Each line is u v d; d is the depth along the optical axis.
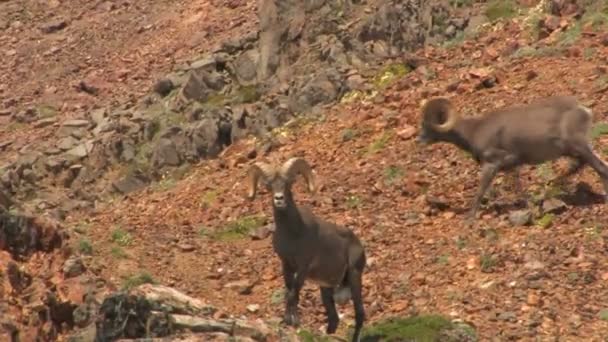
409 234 69.62
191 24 152.25
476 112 84.69
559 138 66.62
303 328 50.47
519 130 67.12
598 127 76.69
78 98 141.00
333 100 100.69
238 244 73.62
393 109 91.81
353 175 81.31
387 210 74.44
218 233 75.69
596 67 86.12
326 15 112.75
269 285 66.12
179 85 119.31
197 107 108.88
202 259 70.75
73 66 151.88
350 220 73.12
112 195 102.19
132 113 118.25
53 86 147.25
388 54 105.88
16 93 148.25
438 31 104.94
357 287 50.28
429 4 107.12
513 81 88.44
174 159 103.38
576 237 64.50
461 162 78.75
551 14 99.00
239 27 146.75
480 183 68.56
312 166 85.69
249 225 76.19
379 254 67.25
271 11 115.31
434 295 60.44
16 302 55.72
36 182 108.00
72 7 171.75
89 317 56.41
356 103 97.00
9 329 53.44
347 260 49.94
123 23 160.38
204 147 103.25
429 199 72.69
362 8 113.81
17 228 62.78
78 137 119.62
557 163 73.69
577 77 85.69
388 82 98.56
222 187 87.31
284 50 112.81
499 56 95.25
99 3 169.50
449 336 51.50
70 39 160.62
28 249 62.62
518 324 55.47
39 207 99.75
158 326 47.38
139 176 102.94
